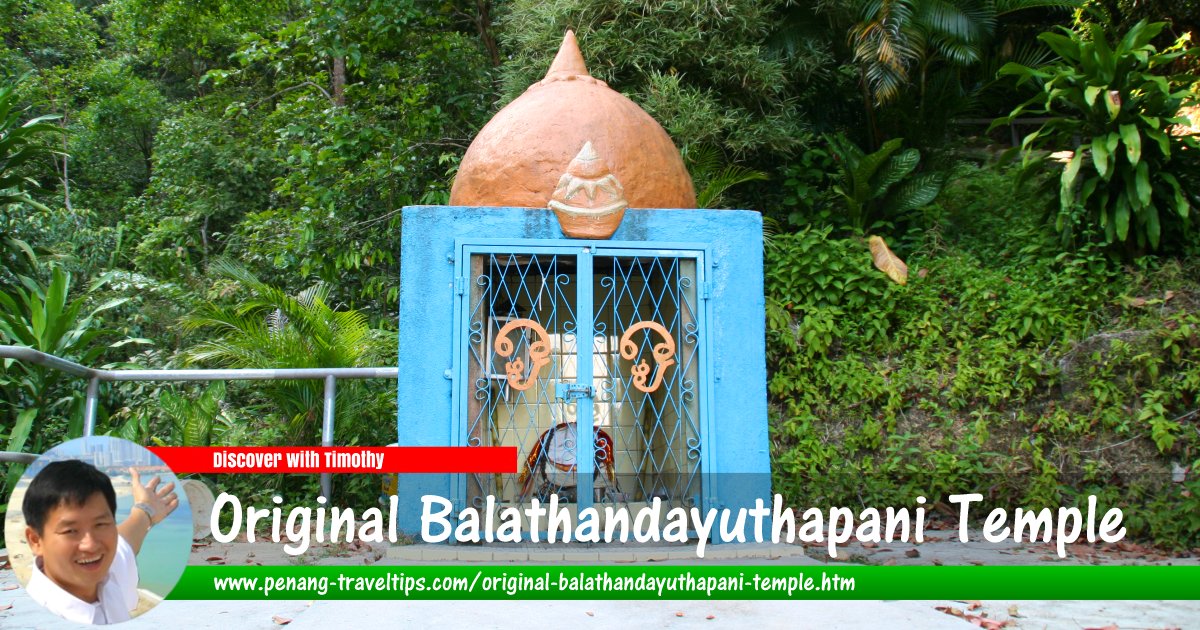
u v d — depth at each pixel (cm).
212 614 299
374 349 716
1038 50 1079
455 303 425
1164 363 631
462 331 423
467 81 1088
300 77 1214
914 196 901
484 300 468
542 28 889
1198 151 715
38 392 598
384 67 1072
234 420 643
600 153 449
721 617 298
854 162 898
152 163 1788
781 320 729
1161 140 671
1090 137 731
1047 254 773
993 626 288
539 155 448
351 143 1009
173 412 586
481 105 1083
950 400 673
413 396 418
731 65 864
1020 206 914
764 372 443
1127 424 610
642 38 856
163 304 1012
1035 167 763
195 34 1470
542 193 445
